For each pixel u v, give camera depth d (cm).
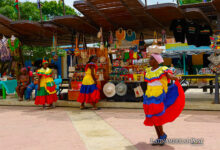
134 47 916
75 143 417
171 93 415
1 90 1163
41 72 821
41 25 966
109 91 862
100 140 431
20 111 812
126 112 733
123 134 471
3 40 1067
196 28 845
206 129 493
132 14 830
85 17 854
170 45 1000
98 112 750
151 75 404
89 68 798
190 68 1283
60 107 888
